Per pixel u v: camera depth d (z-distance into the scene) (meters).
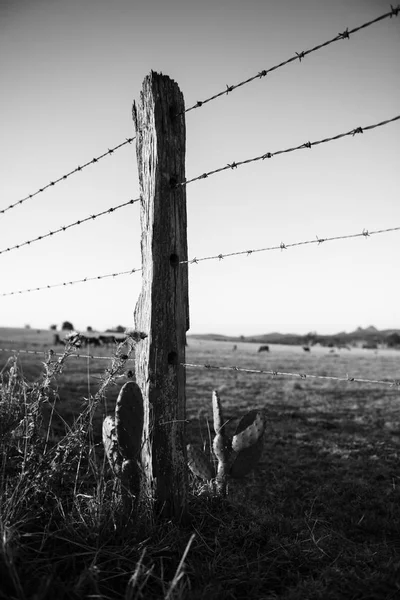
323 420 9.66
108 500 2.99
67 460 3.38
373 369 31.12
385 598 2.43
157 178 3.14
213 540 2.94
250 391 14.38
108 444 3.02
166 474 3.04
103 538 2.66
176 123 3.20
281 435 8.13
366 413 10.92
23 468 2.88
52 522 2.82
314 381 18.42
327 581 2.55
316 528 3.63
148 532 2.77
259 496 4.85
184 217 3.25
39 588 2.04
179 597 2.11
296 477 5.75
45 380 3.16
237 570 2.62
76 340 3.18
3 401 3.33
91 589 2.25
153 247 3.13
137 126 3.32
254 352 57.69
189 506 3.36
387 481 5.66
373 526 3.94
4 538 2.28
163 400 3.09
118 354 3.15
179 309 3.19
